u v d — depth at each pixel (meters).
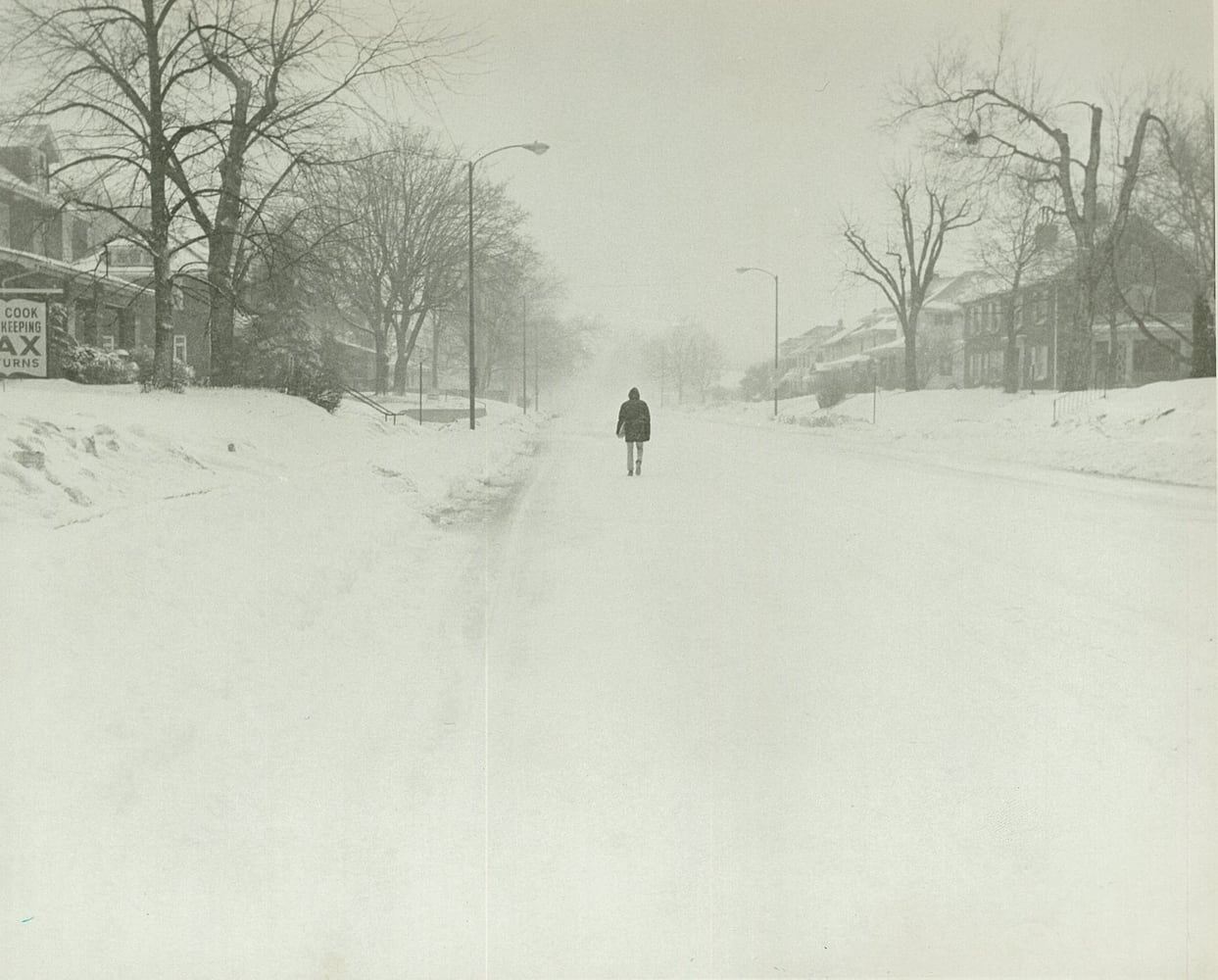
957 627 6.73
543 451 26.06
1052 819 3.96
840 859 3.70
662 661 6.01
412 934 3.25
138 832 3.81
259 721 4.90
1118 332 40.28
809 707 5.20
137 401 15.85
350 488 12.39
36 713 4.32
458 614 7.12
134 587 6.05
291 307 24.83
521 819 3.99
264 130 21.55
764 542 10.35
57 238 29.31
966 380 58.03
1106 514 12.12
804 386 75.88
